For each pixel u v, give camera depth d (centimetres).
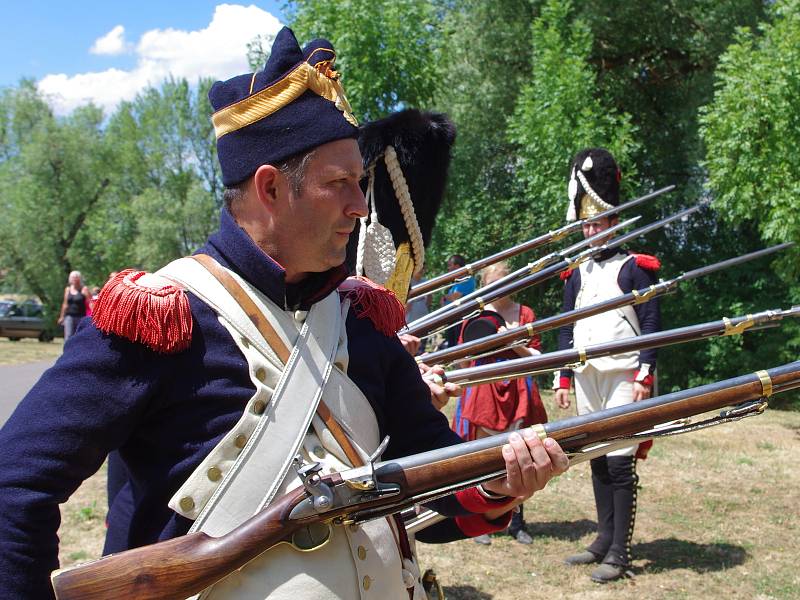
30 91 3628
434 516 173
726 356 1228
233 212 147
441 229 1436
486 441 136
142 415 134
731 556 477
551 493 617
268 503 132
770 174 806
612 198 450
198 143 4450
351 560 136
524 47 1445
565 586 434
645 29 1373
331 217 142
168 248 3681
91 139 3478
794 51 791
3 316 2894
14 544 122
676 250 1336
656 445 791
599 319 442
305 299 147
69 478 128
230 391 135
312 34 897
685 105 1366
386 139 256
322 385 141
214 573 124
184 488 131
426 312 689
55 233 3281
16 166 3438
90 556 455
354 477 129
